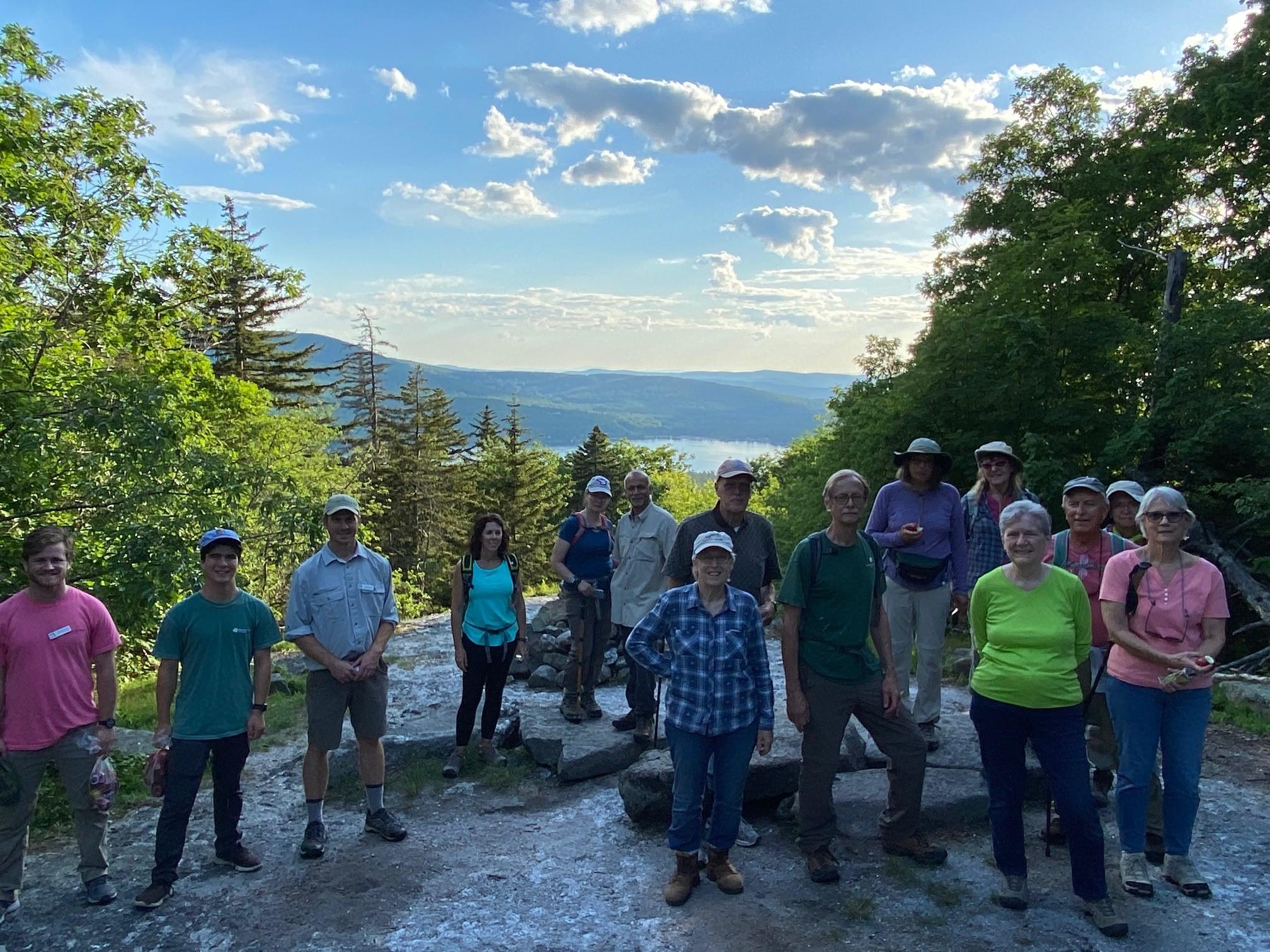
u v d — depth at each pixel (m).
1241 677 6.86
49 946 3.42
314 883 3.94
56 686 3.67
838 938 3.33
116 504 6.77
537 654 7.81
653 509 5.57
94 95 8.54
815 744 3.77
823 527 17.27
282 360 31.36
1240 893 3.62
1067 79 17.38
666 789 4.43
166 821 3.78
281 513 7.36
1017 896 3.52
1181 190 16.34
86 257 8.43
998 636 3.47
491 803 4.96
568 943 3.36
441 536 36.62
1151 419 11.52
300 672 8.88
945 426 14.09
